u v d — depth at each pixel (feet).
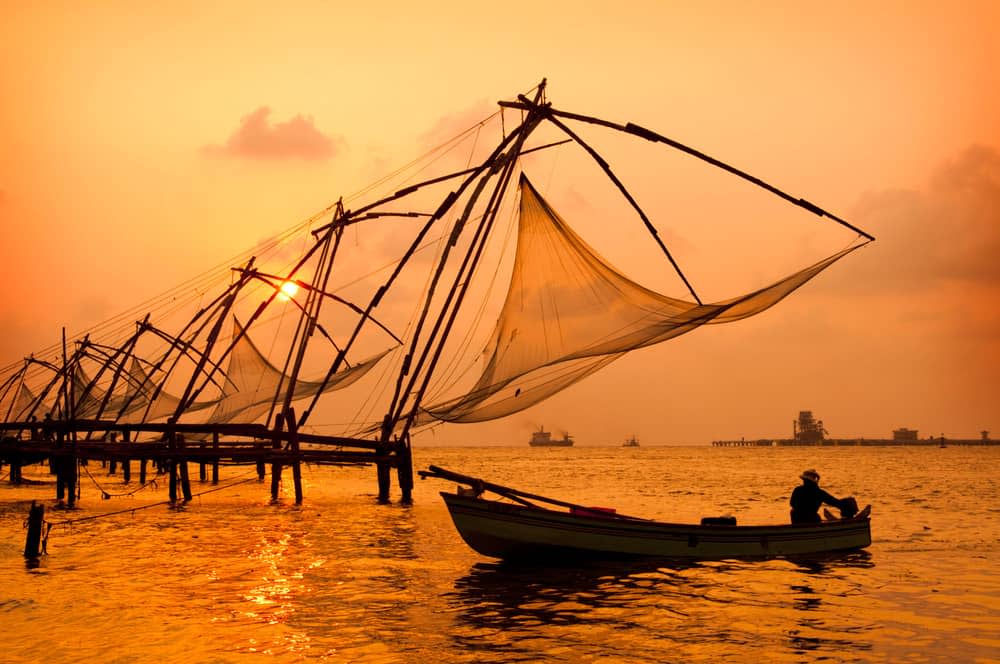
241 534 82.74
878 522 97.04
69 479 115.24
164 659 38.83
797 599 50.98
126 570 61.16
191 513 106.01
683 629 44.04
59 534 82.69
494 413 69.56
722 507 124.06
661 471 298.15
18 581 56.75
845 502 69.26
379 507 112.78
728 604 49.70
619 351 66.08
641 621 45.62
